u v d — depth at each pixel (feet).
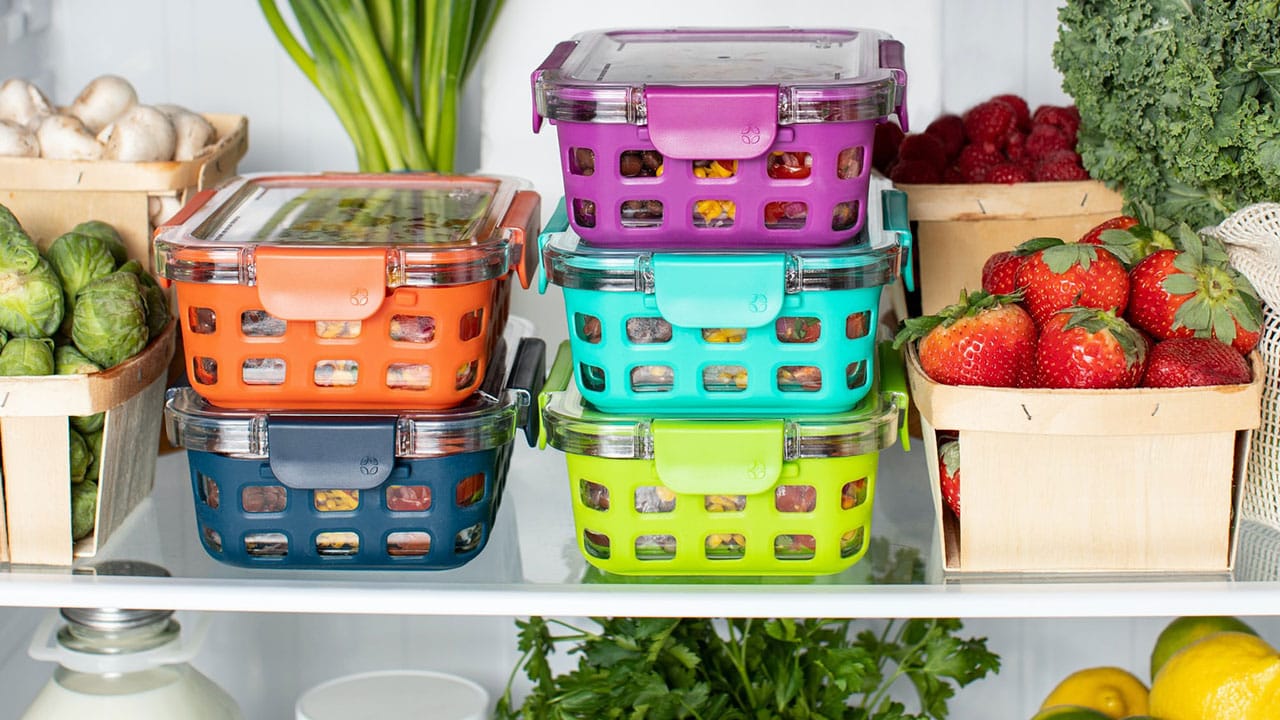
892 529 4.42
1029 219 4.75
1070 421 3.77
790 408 3.94
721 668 5.06
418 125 5.26
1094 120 4.55
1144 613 3.78
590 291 3.82
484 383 4.23
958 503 3.99
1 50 5.28
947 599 3.81
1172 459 3.87
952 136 4.99
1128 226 4.20
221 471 3.95
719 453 3.83
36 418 3.96
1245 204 4.36
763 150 3.66
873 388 4.19
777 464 3.84
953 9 5.54
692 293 3.74
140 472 4.44
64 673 4.72
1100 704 5.11
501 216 4.18
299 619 6.16
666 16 5.33
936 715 5.10
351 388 3.90
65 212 4.64
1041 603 3.79
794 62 4.09
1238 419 3.78
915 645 5.10
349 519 3.99
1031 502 3.92
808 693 4.91
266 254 3.71
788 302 3.79
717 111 3.63
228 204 4.31
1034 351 3.93
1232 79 4.13
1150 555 3.94
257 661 6.20
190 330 3.88
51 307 4.07
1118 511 3.92
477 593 3.87
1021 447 3.88
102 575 3.97
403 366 3.90
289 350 3.85
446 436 3.90
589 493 4.04
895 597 3.83
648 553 4.07
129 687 4.64
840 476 3.94
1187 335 3.96
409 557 4.07
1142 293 4.01
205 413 3.91
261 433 3.89
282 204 4.40
